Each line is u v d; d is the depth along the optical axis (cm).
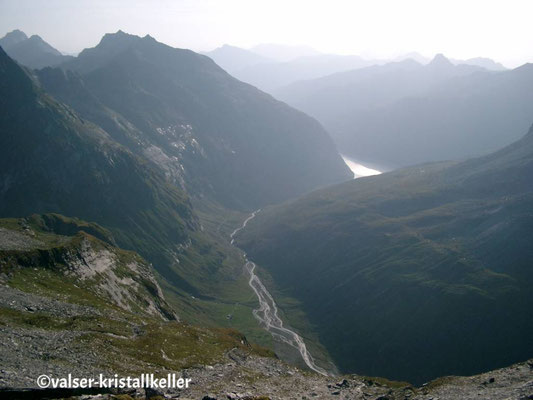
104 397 3900
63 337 5888
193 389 5284
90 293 9881
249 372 7231
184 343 7869
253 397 5034
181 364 6600
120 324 7588
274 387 6425
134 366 5678
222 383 6012
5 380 3912
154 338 7375
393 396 5938
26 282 8469
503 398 4662
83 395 3966
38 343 5322
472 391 5294
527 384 4975
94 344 5984
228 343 9288
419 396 5531
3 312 6212
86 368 4931
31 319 6250
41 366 4547
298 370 8575
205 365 6925
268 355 10919
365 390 6625
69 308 7506
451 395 5231
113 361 5575
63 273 10106
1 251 9131
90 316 7362
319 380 7544
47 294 8150
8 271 8600
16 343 5053
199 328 10156
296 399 5838
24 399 3806
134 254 15275
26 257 9562
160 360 6394
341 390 6669
